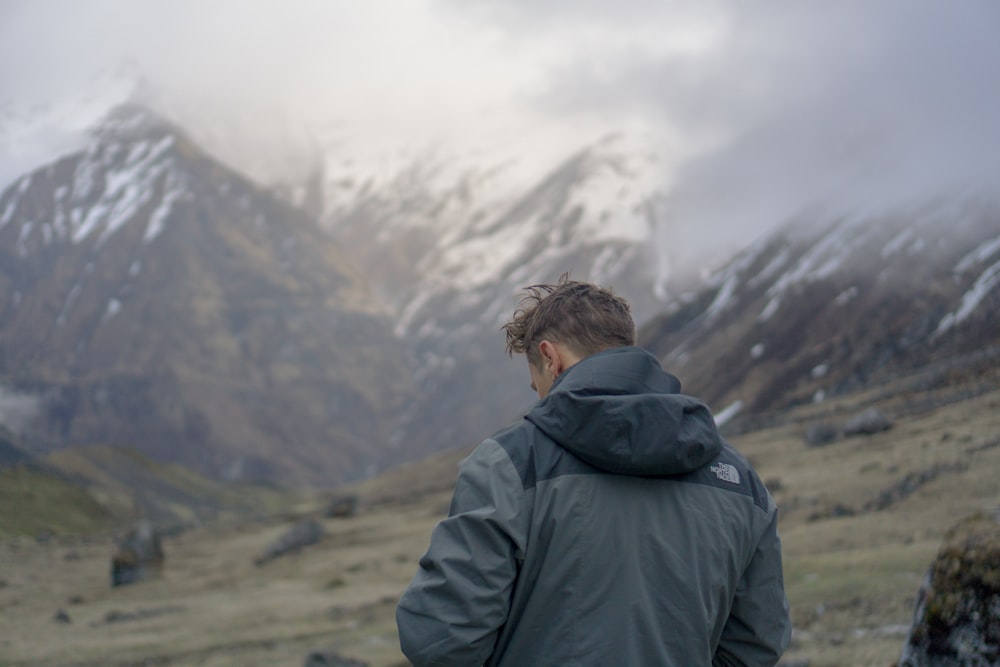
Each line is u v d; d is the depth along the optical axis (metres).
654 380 2.98
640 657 2.69
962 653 5.65
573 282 3.31
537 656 2.74
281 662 21.59
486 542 2.70
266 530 100.50
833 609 16.17
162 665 23.42
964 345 126.44
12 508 133.88
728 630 3.02
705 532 2.85
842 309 162.50
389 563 49.06
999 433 39.41
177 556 83.06
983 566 5.68
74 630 34.16
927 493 29.19
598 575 2.73
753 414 142.00
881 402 77.94
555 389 2.96
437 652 2.61
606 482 2.80
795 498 35.81
